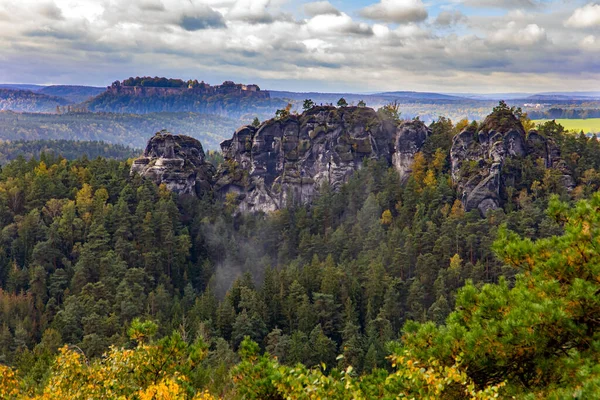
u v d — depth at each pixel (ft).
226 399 132.16
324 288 384.06
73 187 579.48
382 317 349.41
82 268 420.36
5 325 341.62
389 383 57.93
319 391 57.00
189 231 574.97
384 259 450.71
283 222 581.94
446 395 58.03
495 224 479.82
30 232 473.26
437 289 391.45
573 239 62.59
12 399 80.89
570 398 47.16
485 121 601.21
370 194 575.38
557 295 59.41
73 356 75.00
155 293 421.59
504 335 54.95
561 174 549.95
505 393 56.65
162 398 61.87
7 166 627.46
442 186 551.59
